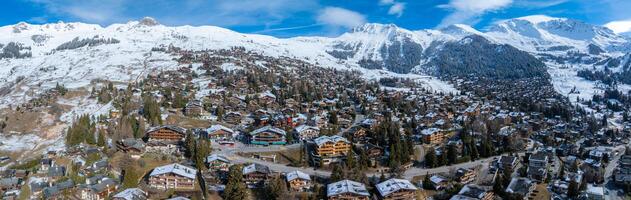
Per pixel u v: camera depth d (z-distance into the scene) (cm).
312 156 18525
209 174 16175
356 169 16325
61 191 15012
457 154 19862
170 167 15662
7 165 19925
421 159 19525
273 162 18262
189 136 18850
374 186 15525
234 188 14288
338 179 15712
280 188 14300
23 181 16738
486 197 14500
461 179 16700
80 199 14600
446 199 14812
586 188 16888
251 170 15525
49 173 16438
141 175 16238
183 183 15100
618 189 17525
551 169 19312
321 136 19988
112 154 18338
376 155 18888
